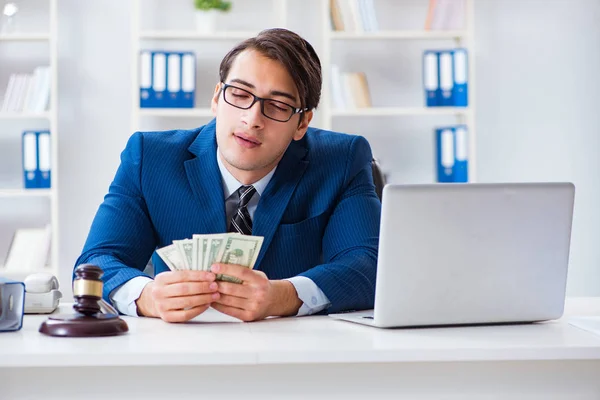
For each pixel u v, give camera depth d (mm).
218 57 4344
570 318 1508
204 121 4324
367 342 1209
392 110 4133
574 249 4535
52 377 1103
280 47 1711
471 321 1444
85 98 4262
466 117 4223
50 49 4203
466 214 1379
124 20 4285
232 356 1095
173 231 1884
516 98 4484
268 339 1245
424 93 4188
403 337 1278
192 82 4039
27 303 1650
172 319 1491
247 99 1711
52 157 4023
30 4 4227
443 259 1383
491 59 4477
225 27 4297
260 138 1724
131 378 1112
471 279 1406
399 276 1369
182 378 1119
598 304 1888
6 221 4266
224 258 1491
